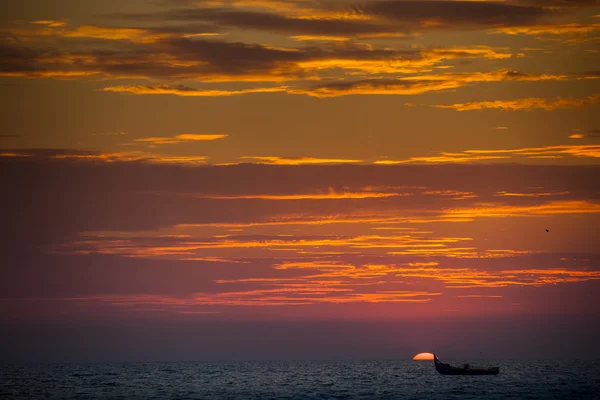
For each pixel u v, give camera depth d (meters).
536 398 195.12
